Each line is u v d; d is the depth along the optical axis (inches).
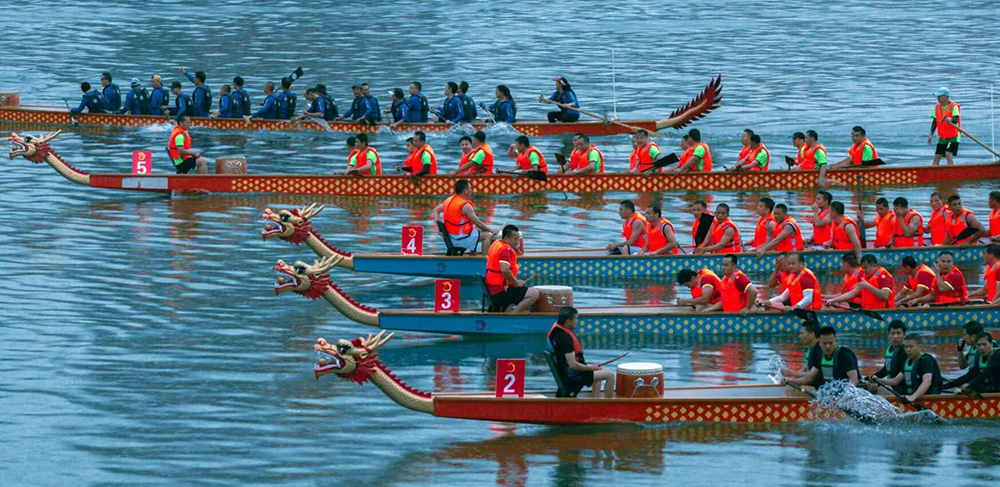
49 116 7396.7
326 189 5644.7
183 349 3612.2
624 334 3772.1
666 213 5329.7
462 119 7062.0
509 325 3737.7
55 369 3440.0
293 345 3661.4
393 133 7081.7
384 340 2933.1
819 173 5792.3
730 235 4360.2
